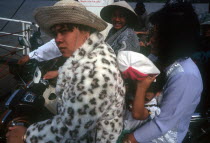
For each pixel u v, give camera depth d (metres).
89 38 1.43
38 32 5.25
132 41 3.03
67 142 1.45
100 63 1.34
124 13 3.18
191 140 2.17
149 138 1.61
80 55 1.40
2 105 4.06
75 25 1.42
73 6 1.34
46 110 2.83
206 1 20.83
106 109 1.32
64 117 1.31
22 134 1.47
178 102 1.52
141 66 1.43
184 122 1.66
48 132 1.37
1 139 2.42
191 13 1.53
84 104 1.26
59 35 1.45
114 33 3.45
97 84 1.27
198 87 1.55
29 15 16.44
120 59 1.46
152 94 1.67
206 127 2.42
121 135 1.69
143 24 7.40
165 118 1.56
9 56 7.23
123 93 1.48
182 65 1.56
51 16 1.40
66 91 1.34
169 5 1.58
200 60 3.07
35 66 3.25
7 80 5.02
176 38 1.52
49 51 3.28
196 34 1.55
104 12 3.43
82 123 1.27
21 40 4.43
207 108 2.60
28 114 2.55
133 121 1.72
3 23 13.06
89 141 1.46
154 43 1.68
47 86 2.79
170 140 1.67
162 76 1.63
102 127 1.45
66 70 1.41
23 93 2.68
